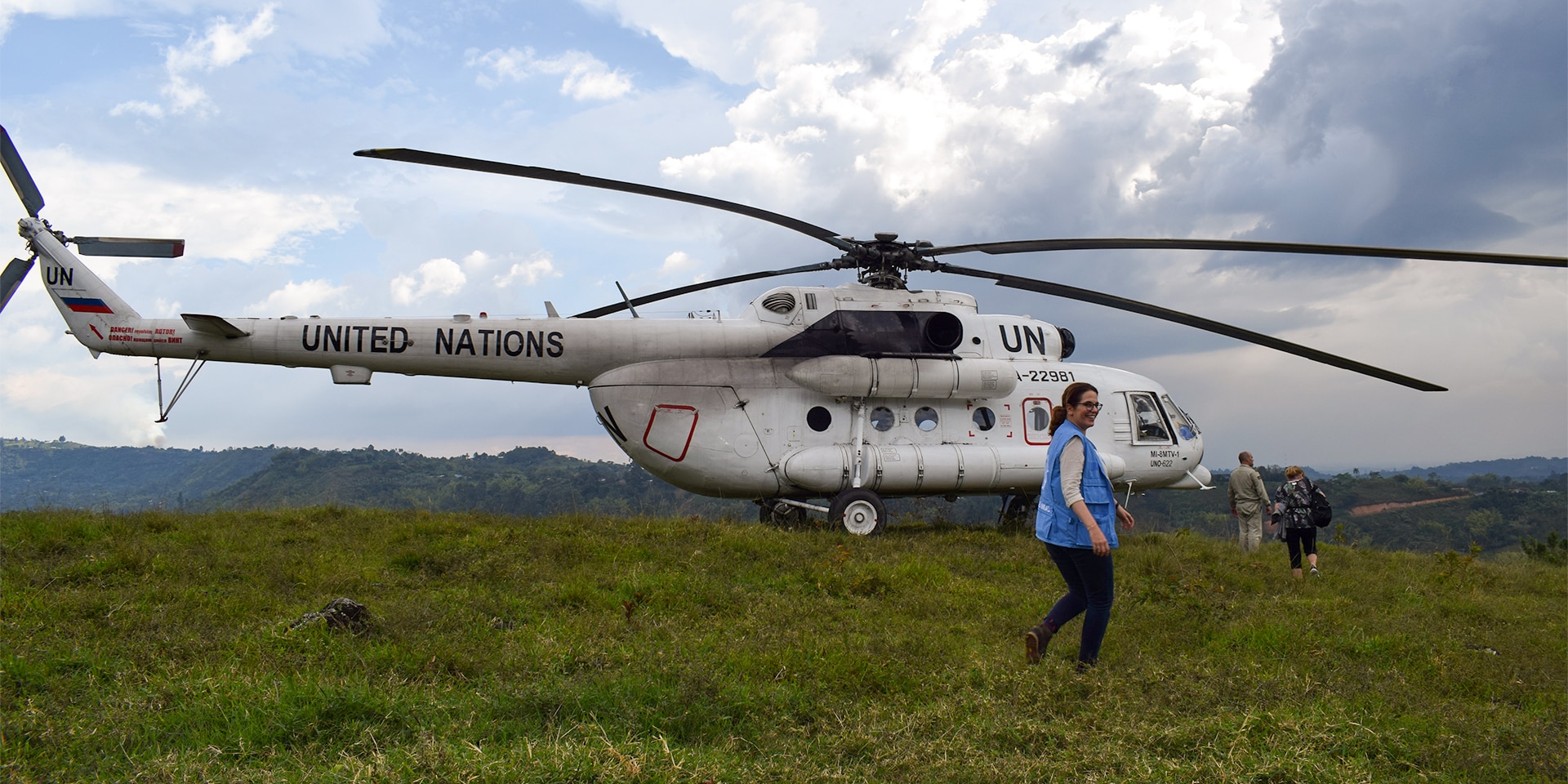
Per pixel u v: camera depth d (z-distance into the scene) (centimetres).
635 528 1130
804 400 1387
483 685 477
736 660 541
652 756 368
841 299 1424
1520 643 750
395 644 550
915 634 666
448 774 339
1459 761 414
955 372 1394
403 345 1328
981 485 1404
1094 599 560
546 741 390
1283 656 642
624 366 1367
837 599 830
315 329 1320
